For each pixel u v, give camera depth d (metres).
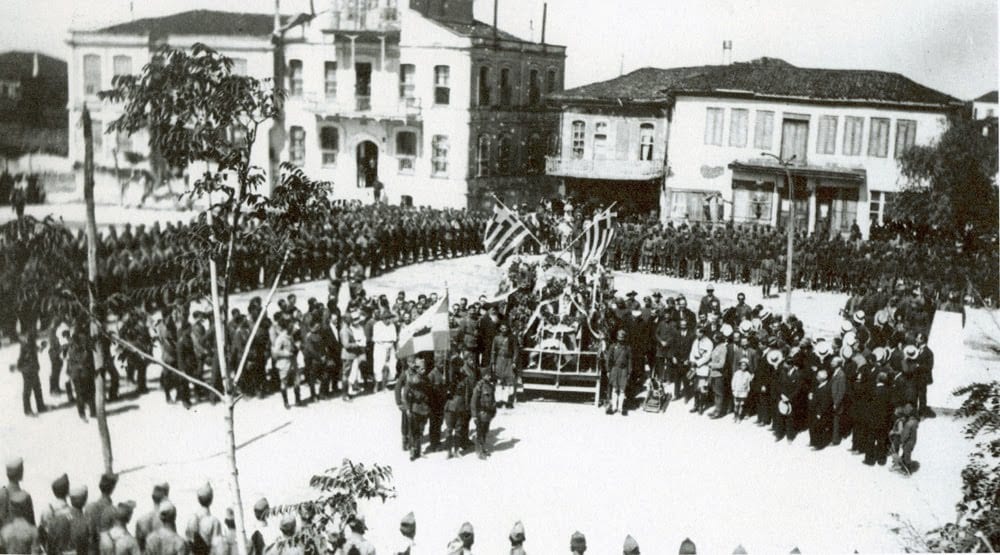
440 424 21.36
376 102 52.88
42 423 22.05
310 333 24.05
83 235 26.94
